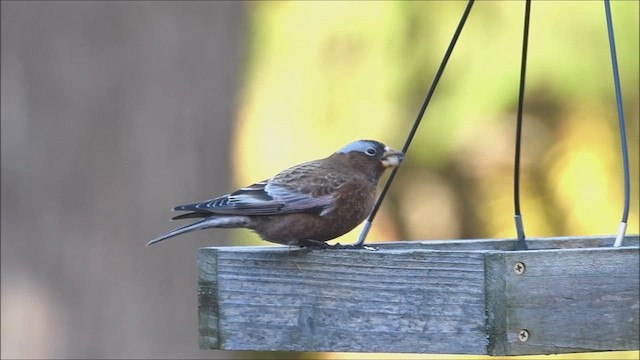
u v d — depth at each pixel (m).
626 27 16.20
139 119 12.75
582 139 16.94
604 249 7.35
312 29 17.08
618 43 16.25
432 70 16.55
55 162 12.73
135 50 12.77
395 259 7.59
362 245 8.95
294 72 17.11
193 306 12.88
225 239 13.34
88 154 12.73
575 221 17.03
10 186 12.81
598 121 16.81
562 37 16.23
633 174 16.83
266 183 8.66
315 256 7.79
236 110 13.19
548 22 16.22
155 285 12.77
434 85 8.88
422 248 9.13
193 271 12.86
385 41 16.83
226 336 7.97
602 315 7.32
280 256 7.87
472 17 16.44
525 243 9.38
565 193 17.05
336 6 17.02
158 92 12.78
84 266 12.70
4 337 12.78
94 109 12.71
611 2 16.25
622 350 7.34
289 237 8.64
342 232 8.80
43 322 12.73
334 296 7.73
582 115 16.83
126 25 12.76
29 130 12.77
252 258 7.94
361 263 7.66
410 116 16.84
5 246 12.81
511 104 16.33
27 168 12.76
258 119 17.17
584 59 16.23
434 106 16.67
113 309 12.70
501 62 16.34
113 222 12.70
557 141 17.09
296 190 8.59
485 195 17.66
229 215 8.55
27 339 12.75
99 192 12.70
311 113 17.08
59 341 12.71
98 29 12.76
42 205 12.73
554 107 16.91
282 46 17.17
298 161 16.98
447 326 7.41
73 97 12.71
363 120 16.92
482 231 17.69
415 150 16.92
